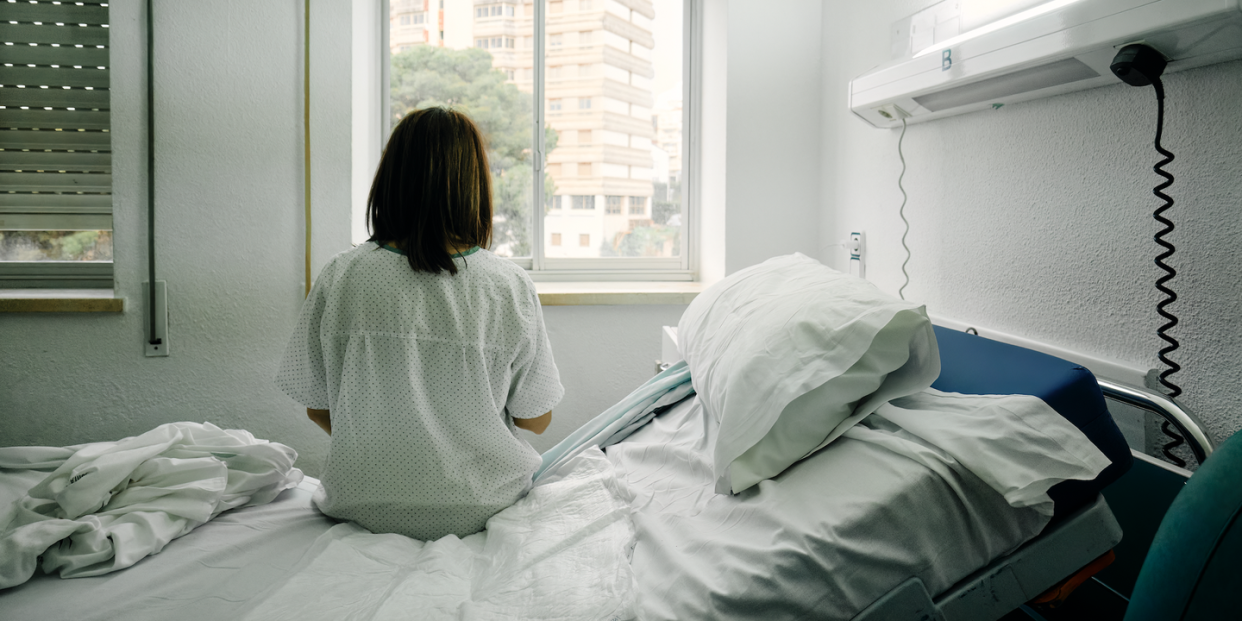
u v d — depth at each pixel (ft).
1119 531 2.82
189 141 6.73
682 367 4.93
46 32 7.05
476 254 3.86
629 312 7.66
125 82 6.57
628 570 2.90
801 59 7.33
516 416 4.21
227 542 3.66
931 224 5.37
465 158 3.74
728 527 2.95
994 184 4.65
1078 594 3.26
